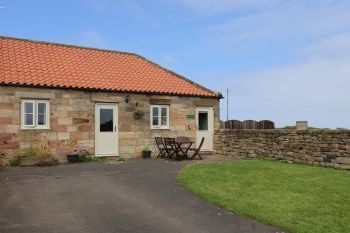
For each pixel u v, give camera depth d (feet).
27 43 66.39
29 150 52.60
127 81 64.54
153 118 64.49
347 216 27.25
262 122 73.00
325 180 39.34
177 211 28.60
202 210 28.91
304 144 51.90
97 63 68.23
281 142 55.77
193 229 24.68
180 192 34.58
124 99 61.62
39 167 50.24
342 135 46.80
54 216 27.09
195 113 68.54
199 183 37.68
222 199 31.40
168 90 65.72
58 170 47.21
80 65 65.05
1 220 26.08
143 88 63.62
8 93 52.54
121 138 61.21
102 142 59.52
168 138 60.03
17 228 24.45
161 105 65.21
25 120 53.67
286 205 29.81
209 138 70.03
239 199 31.53
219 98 71.15
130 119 62.13
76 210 28.63
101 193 34.09
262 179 39.83
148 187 36.60
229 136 66.54
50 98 55.42
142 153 62.64
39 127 54.60
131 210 28.76
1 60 57.72
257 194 33.27
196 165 49.93
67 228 24.56
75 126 57.26
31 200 31.40
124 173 44.73
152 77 69.67
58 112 56.03
